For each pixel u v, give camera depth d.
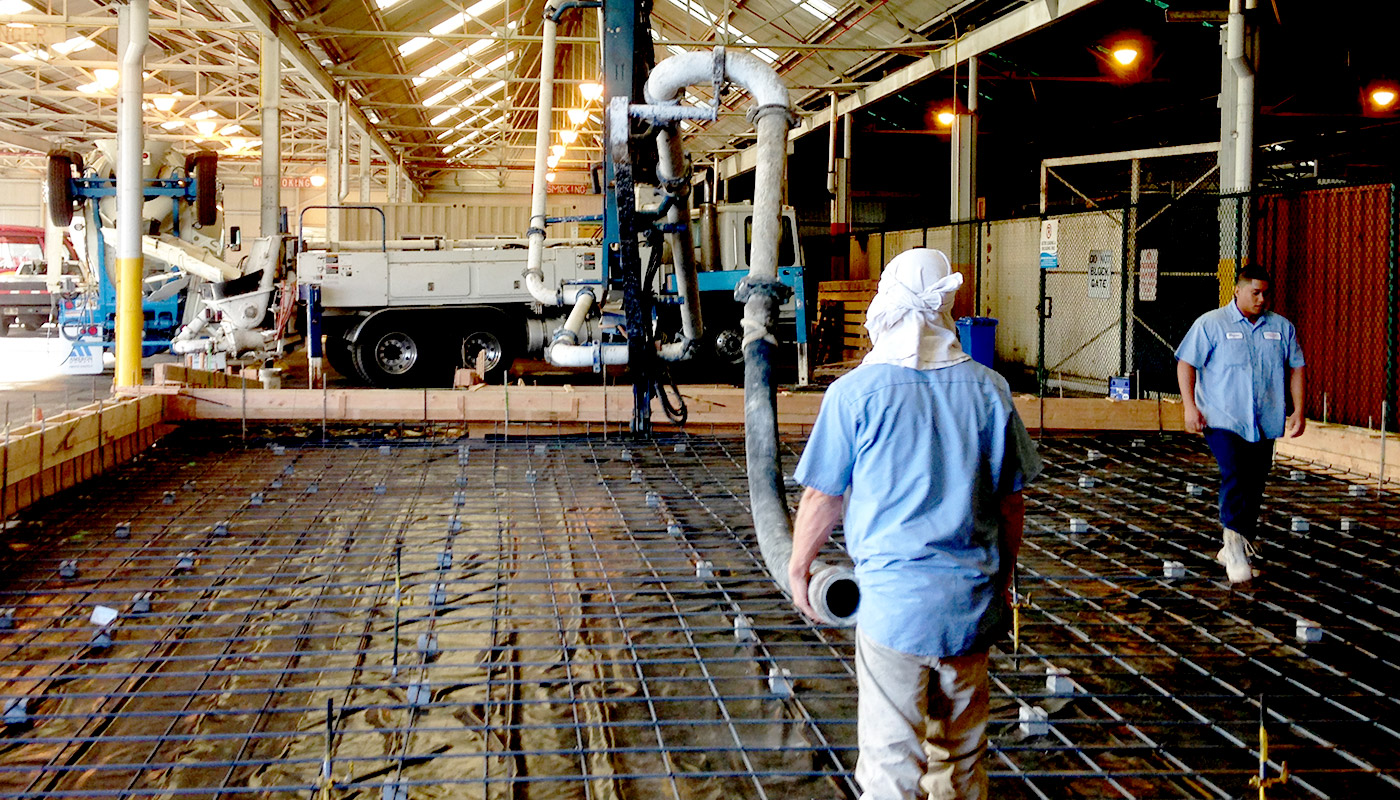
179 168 15.95
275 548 5.72
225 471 8.12
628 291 6.11
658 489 7.59
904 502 2.31
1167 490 7.65
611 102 4.45
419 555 5.72
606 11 5.70
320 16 17.84
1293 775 3.16
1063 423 10.02
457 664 4.10
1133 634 4.52
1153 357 12.93
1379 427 9.59
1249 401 5.02
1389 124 17.58
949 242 17.20
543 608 4.84
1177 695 3.79
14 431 6.77
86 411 7.80
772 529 2.62
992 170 23.61
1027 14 14.70
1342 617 4.74
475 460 8.73
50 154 14.19
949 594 2.27
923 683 2.30
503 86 26.50
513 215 22.28
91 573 5.25
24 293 27.31
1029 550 5.94
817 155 27.52
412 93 26.14
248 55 22.86
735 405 10.09
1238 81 11.00
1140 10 14.74
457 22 21.25
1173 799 3.07
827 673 4.05
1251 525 5.09
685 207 5.62
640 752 3.37
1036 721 3.50
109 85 21.64
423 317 15.14
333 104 22.28
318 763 3.26
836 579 2.25
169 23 17.03
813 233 27.81
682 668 4.13
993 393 2.38
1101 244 13.98
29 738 3.42
